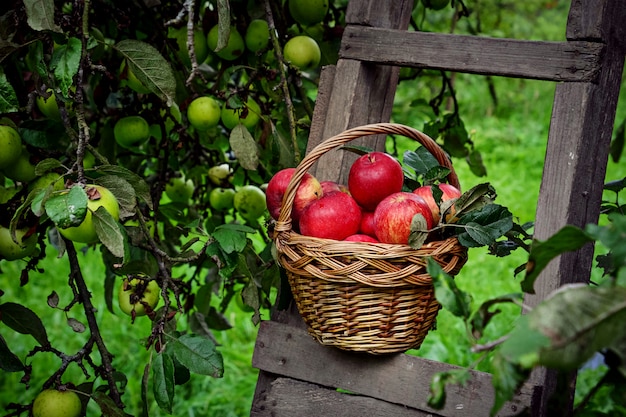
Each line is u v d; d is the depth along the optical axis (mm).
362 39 1813
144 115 2115
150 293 1812
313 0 2105
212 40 2076
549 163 1536
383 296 1467
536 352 890
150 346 1703
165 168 2227
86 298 1808
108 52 2312
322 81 1886
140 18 2203
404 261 1444
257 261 2129
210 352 1624
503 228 1477
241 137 1983
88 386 1744
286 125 2252
